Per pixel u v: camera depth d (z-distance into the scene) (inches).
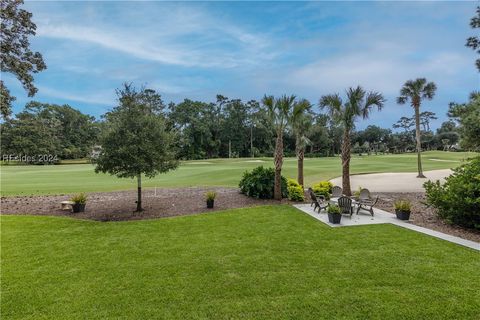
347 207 367.2
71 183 796.6
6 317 147.3
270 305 155.4
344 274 193.0
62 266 213.5
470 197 290.5
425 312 145.5
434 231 293.6
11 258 230.2
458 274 189.8
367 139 3794.3
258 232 299.1
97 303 159.9
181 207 440.8
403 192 585.3
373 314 144.6
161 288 177.2
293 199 480.7
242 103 3117.6
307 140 588.1
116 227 326.0
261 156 3016.7
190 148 2847.0
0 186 731.4
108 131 382.6
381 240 266.1
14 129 2605.8
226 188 641.0
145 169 387.9
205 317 144.7
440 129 3555.6
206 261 221.3
